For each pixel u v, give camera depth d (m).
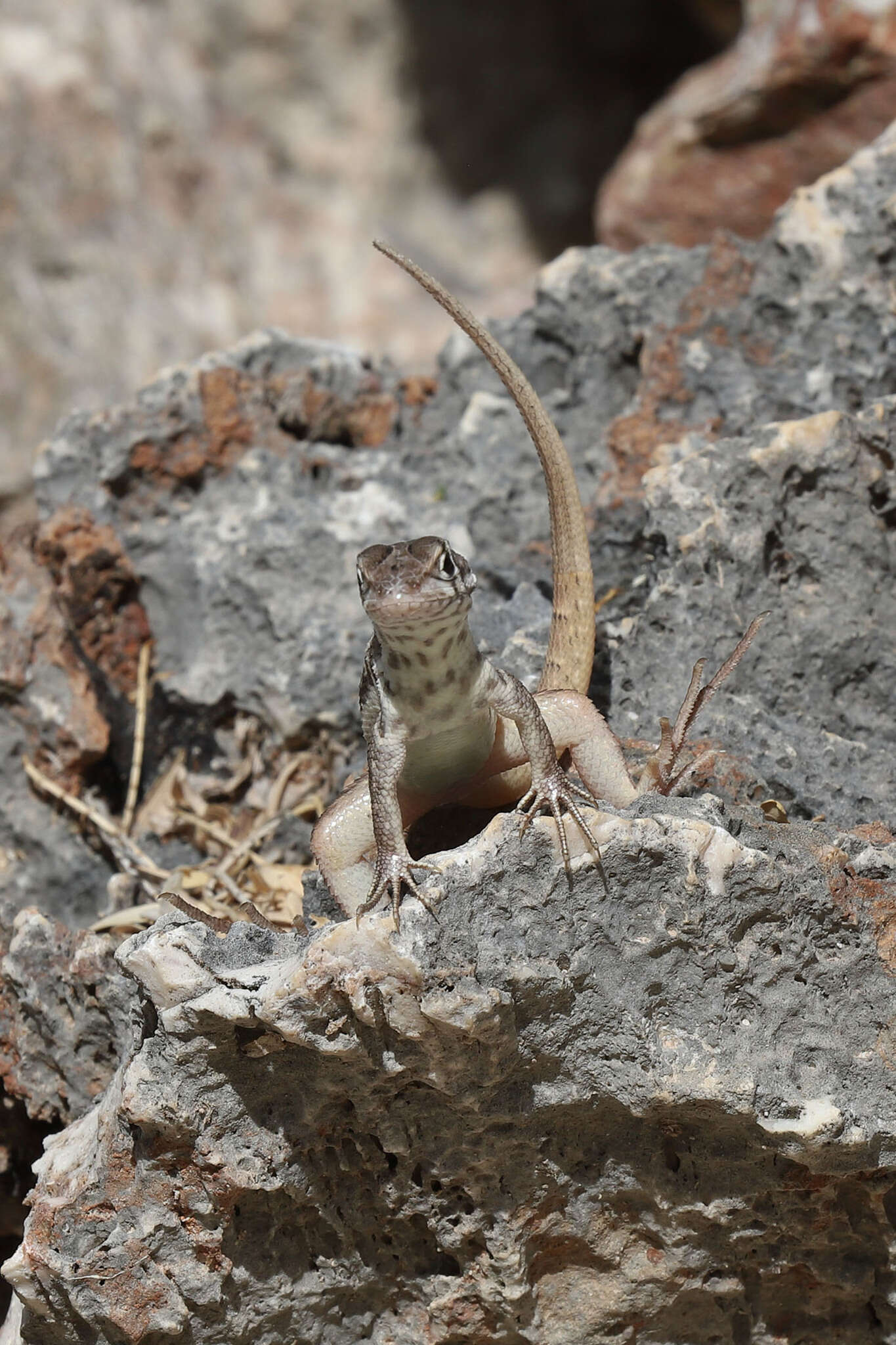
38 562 9.97
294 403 10.61
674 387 9.59
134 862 9.23
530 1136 6.27
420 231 24.58
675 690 7.94
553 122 25.03
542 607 8.97
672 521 8.22
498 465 10.26
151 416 10.22
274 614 9.55
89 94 20.55
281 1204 6.47
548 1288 6.78
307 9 24.28
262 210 23.16
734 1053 6.08
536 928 6.00
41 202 19.77
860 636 8.20
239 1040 6.05
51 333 19.28
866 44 15.08
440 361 11.15
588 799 6.49
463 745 6.87
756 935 6.10
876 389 9.29
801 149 16.44
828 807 7.46
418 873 6.00
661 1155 6.39
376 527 9.77
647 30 25.06
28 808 9.58
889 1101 6.14
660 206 17.78
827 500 8.33
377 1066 5.99
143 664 10.09
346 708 9.39
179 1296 6.46
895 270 9.53
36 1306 6.54
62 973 7.53
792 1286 6.84
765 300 9.77
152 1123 6.09
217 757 9.83
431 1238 6.65
